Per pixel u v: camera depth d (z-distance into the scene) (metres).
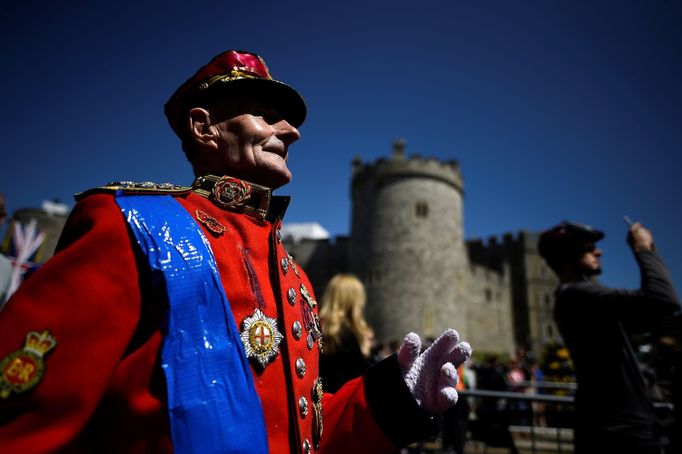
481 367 11.09
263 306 1.24
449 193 36.41
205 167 1.51
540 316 46.34
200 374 1.00
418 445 5.47
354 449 1.35
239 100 1.51
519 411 6.15
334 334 3.37
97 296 0.97
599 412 2.65
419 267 33.69
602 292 2.74
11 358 0.88
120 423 0.98
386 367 1.42
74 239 1.10
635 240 2.76
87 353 0.93
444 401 1.28
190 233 1.16
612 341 2.70
